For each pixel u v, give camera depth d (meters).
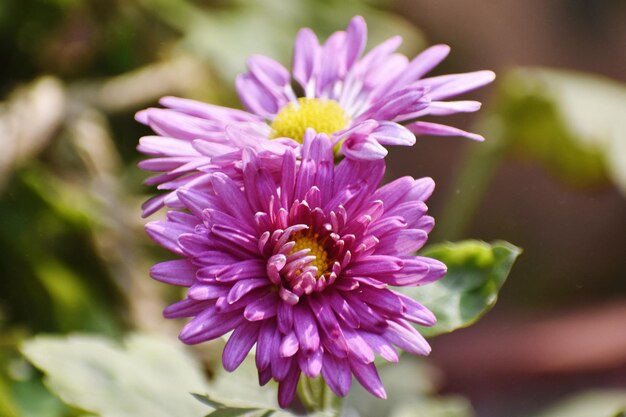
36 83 0.56
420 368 0.52
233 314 0.32
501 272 0.36
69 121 0.56
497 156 0.62
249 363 0.38
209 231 0.32
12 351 0.47
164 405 0.38
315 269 0.31
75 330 0.52
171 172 0.33
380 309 0.32
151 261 0.56
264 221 0.32
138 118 0.35
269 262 0.31
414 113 0.34
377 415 0.50
